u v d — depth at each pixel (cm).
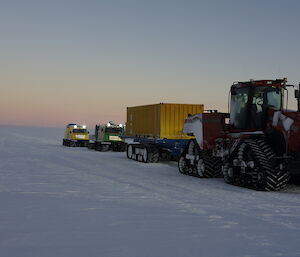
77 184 974
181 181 1105
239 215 609
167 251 400
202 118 1209
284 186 912
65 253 387
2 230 480
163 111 1734
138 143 2041
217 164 1180
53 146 3641
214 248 414
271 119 973
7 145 3575
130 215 587
